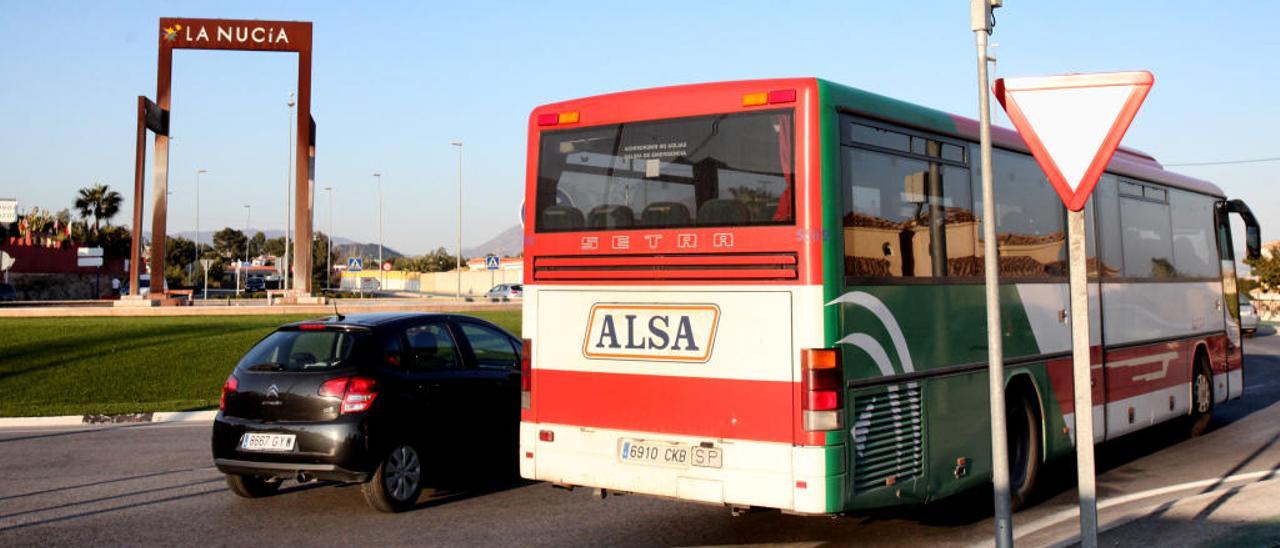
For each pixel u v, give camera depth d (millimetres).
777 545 6770
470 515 7758
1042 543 6465
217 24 36062
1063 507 7930
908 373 6426
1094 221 9242
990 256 5008
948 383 6844
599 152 6723
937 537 6941
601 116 6734
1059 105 4742
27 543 6867
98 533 7164
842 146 6078
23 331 23109
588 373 6629
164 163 35188
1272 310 52938
